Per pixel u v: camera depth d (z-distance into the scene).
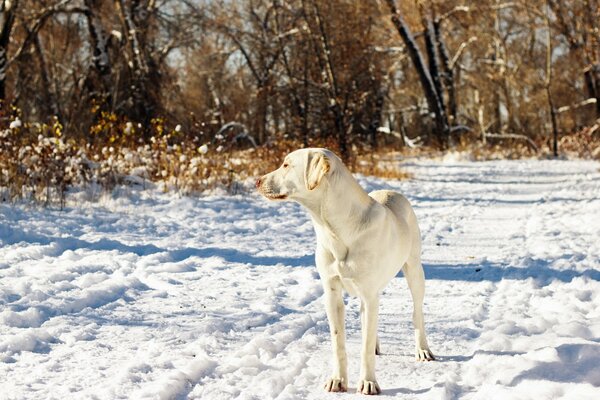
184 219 11.65
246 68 39.62
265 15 34.78
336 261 4.39
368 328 4.45
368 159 24.14
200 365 4.75
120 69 27.38
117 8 27.20
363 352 4.47
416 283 5.20
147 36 28.75
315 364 4.97
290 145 21.19
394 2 34.84
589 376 4.37
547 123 47.38
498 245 10.20
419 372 4.84
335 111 24.89
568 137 36.25
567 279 7.61
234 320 6.05
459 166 28.09
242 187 15.04
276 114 30.69
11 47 30.53
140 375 4.56
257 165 18.23
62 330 5.54
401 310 6.61
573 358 4.75
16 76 30.05
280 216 12.62
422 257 9.35
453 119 39.31
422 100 47.88
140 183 14.11
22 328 5.56
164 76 29.34
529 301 6.85
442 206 15.20
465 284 7.74
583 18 37.31
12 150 12.95
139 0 28.52
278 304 6.59
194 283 7.50
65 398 4.14
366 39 26.62
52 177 12.77
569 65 41.84
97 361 4.88
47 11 27.38
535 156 35.03
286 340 5.52
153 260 8.38
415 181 20.88
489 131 48.06
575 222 11.96
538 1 35.75
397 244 4.68
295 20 28.78
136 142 17.92
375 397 4.33
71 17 33.94
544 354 4.80
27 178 12.46
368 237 4.35
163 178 14.63
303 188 4.31
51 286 6.81
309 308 6.61
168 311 6.30
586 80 40.25
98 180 13.45
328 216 4.32
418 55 35.59
